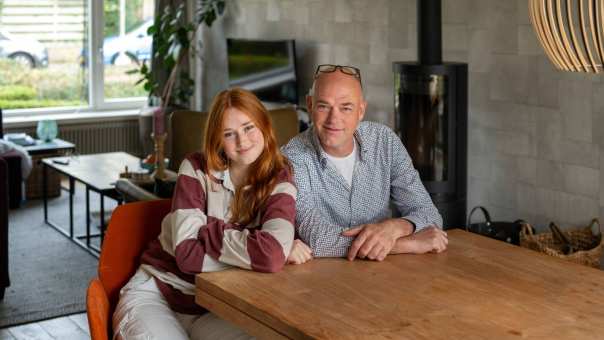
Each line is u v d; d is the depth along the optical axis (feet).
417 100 16.22
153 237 8.91
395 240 8.43
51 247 19.29
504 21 17.35
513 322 6.48
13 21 28.60
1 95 28.73
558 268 7.95
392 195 9.60
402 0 20.61
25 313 14.83
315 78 8.84
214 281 7.53
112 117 29.19
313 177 9.00
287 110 17.54
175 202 8.39
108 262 8.69
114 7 30.42
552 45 5.79
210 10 29.40
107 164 21.30
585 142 15.81
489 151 18.01
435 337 6.15
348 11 22.67
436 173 16.34
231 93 8.32
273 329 6.65
